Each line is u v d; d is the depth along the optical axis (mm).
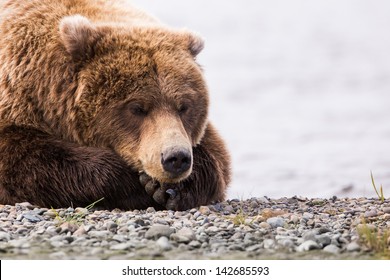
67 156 13508
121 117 13266
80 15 13930
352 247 10891
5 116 13812
